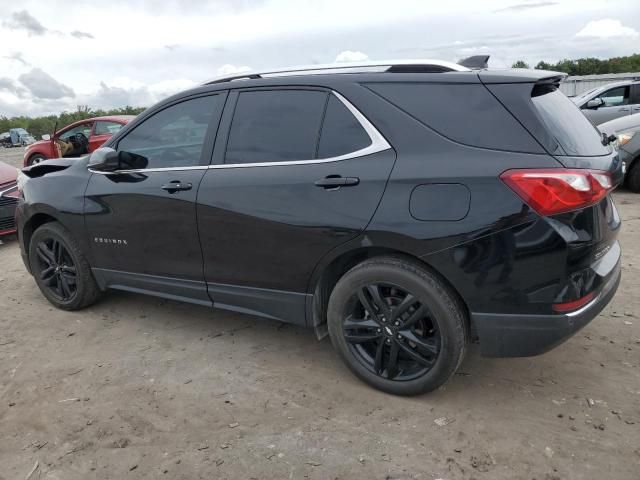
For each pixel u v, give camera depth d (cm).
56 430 275
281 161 302
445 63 280
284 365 332
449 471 234
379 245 269
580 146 259
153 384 315
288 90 309
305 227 288
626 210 665
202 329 388
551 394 288
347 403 288
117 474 242
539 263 239
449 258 253
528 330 250
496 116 252
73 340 379
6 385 321
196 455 252
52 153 1338
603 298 261
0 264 590
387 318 281
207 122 335
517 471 232
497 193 242
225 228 317
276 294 313
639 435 251
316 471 237
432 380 275
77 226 393
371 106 279
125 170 364
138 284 378
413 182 259
